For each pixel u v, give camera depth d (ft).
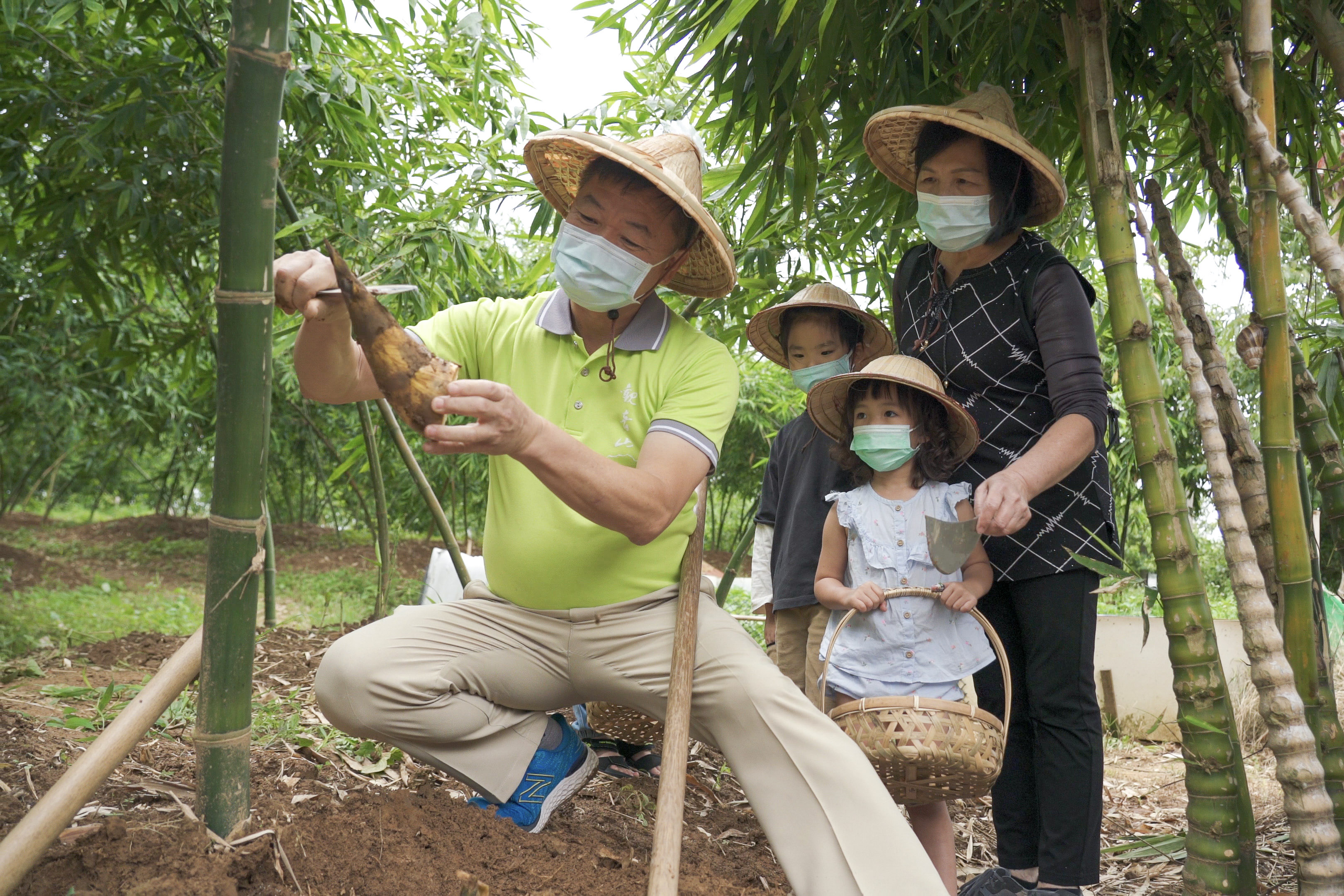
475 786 7.22
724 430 6.74
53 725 8.92
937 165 7.48
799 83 8.87
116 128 12.41
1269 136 6.22
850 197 10.46
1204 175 10.78
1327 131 9.92
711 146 10.89
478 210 13.41
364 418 16.49
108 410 28.96
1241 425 7.15
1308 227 6.07
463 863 6.33
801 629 10.15
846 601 7.72
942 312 8.16
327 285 5.60
